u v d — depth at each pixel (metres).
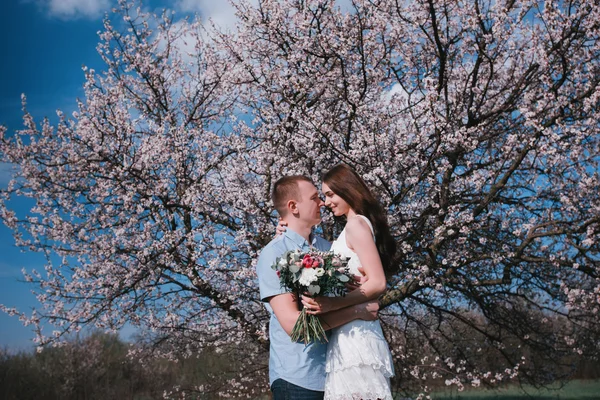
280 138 7.59
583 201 7.82
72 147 8.55
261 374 9.56
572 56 7.48
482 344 9.95
